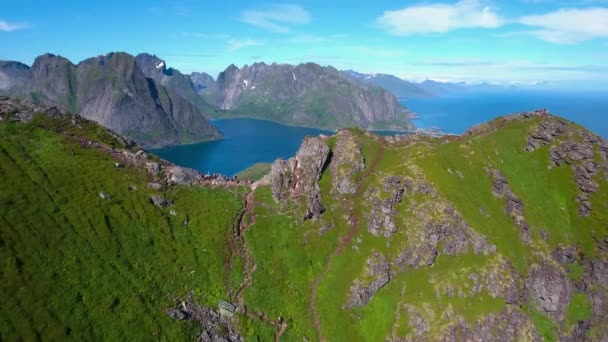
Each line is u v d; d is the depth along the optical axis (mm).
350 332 103062
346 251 118500
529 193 139500
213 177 137375
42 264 80438
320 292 109000
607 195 135250
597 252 125750
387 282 112812
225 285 102062
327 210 128250
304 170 137000
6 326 68625
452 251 119000
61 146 113812
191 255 103688
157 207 110438
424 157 139250
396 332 102562
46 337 70688
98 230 94062
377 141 156000
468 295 108500
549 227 130250
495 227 124938
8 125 112625
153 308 86000
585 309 117312
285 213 125188
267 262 111812
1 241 79062
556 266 119125
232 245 112250
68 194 97875
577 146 148625
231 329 93750
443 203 125000
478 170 141250
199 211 117000
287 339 97375
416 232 120312
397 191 128875
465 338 101250
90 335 75375
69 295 78562
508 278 112688
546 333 110188
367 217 125562
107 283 84938
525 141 156000
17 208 87062
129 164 121250
